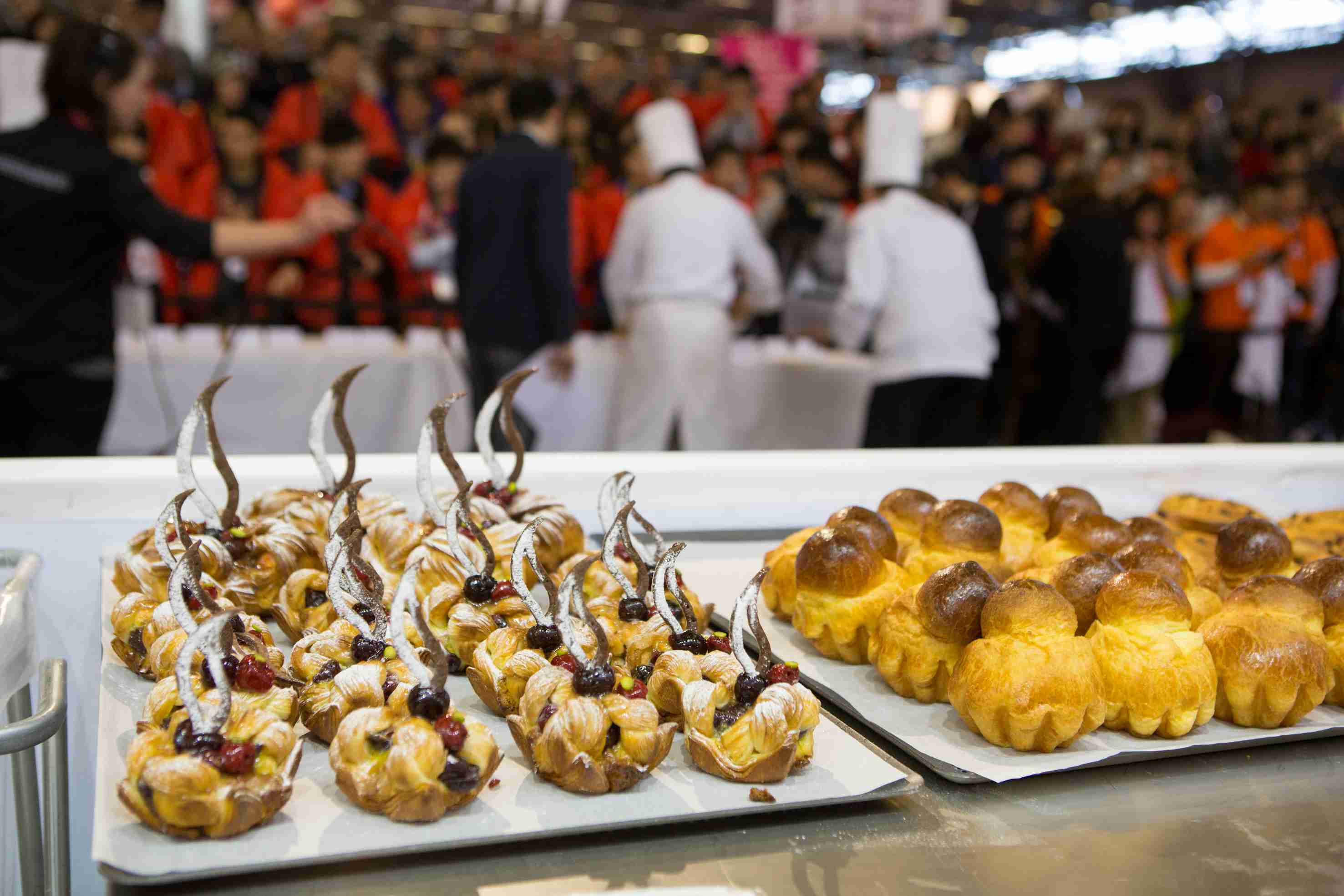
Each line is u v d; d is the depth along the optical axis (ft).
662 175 11.21
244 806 2.56
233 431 10.35
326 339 11.36
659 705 3.18
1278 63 34.30
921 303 10.73
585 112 15.10
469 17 34.22
